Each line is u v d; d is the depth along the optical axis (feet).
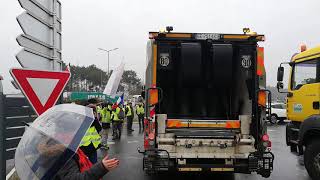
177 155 23.21
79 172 9.05
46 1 15.48
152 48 23.89
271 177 28.45
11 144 17.71
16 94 18.25
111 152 42.75
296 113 28.91
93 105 21.67
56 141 8.77
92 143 14.14
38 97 14.44
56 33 16.26
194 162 23.45
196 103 27.20
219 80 24.90
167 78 26.30
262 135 23.53
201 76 25.64
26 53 13.67
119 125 57.00
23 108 18.61
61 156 8.64
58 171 8.69
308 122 25.73
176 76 26.18
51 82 14.80
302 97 28.17
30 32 13.83
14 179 24.25
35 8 14.28
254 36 24.20
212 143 23.47
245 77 25.38
